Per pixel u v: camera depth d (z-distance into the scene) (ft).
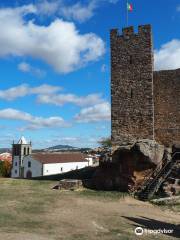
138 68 146.10
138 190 124.06
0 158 477.36
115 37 150.82
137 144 127.03
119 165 129.49
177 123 140.05
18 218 81.15
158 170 127.75
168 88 142.41
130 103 146.10
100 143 278.87
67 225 77.61
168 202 110.32
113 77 149.59
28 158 358.02
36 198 108.06
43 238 65.67
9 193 116.47
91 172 164.76
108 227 78.38
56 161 355.15
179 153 132.05
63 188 130.00
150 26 145.28
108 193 122.93
